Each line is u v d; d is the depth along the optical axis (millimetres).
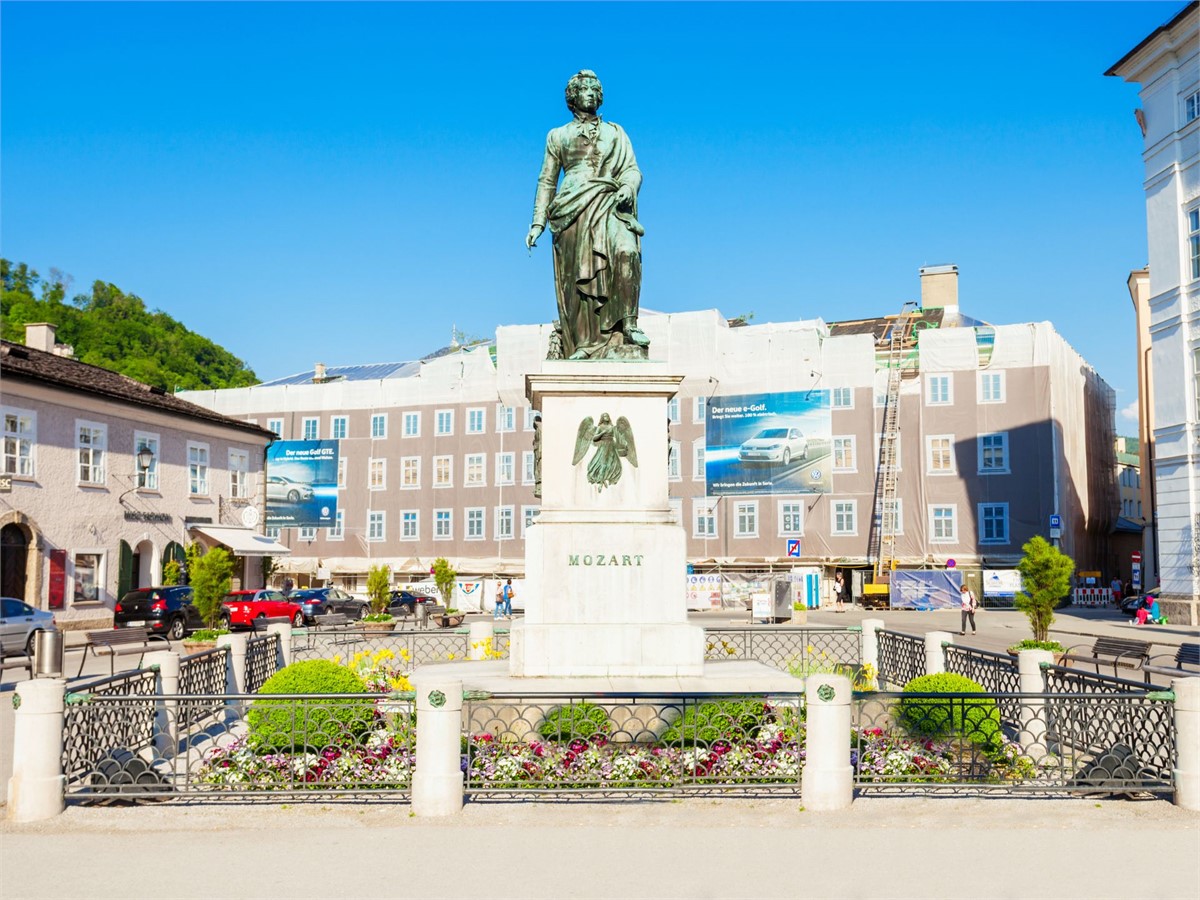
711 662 14539
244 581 45188
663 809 8953
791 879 7027
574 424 12219
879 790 9641
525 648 11773
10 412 32969
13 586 33344
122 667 23547
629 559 11977
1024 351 52281
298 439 64500
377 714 10508
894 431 53281
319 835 8188
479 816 8750
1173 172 36344
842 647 20156
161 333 86750
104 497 37188
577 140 13211
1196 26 34812
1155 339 37219
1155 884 6934
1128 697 9383
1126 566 69688
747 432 55375
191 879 7062
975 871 7211
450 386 62656
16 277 94938
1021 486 51844
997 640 31109
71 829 8453
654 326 56969
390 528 63156
